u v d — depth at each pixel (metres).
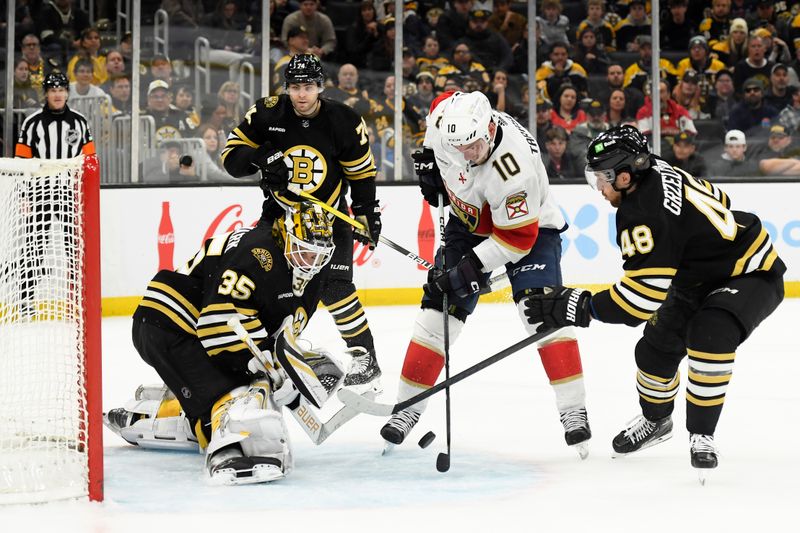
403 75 16.39
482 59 16.52
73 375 6.54
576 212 16.16
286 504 6.39
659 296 6.54
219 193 15.17
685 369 11.11
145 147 15.42
